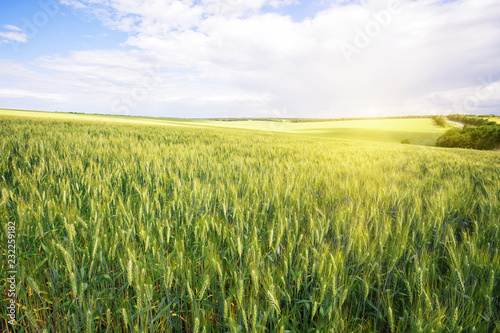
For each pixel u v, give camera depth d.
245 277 2.07
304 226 3.15
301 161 8.02
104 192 3.40
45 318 1.90
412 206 3.78
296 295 2.08
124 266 2.03
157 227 2.61
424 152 16.38
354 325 1.89
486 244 2.76
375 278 2.25
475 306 1.93
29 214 2.59
